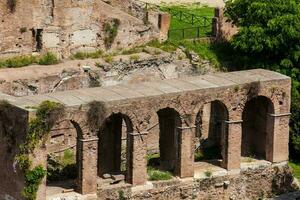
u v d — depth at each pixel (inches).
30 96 3034.0
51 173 3139.8
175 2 4446.4
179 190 3147.1
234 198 3257.9
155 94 3083.2
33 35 3503.9
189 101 3134.8
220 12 3796.8
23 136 2903.5
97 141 2999.5
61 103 2950.3
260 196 3304.6
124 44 3651.6
